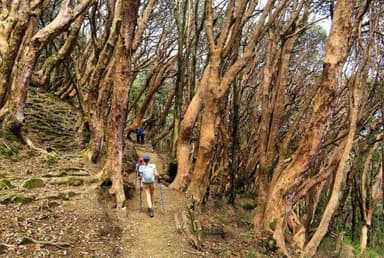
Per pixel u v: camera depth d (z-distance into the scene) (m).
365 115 14.47
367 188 21.08
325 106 9.75
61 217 7.56
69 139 14.10
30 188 8.49
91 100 12.54
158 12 24.81
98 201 8.90
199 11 22.58
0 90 11.36
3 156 10.04
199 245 8.72
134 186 11.86
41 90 19.52
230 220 12.73
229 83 11.63
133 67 25.97
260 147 12.04
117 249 7.24
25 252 5.91
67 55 17.91
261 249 10.36
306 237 15.22
